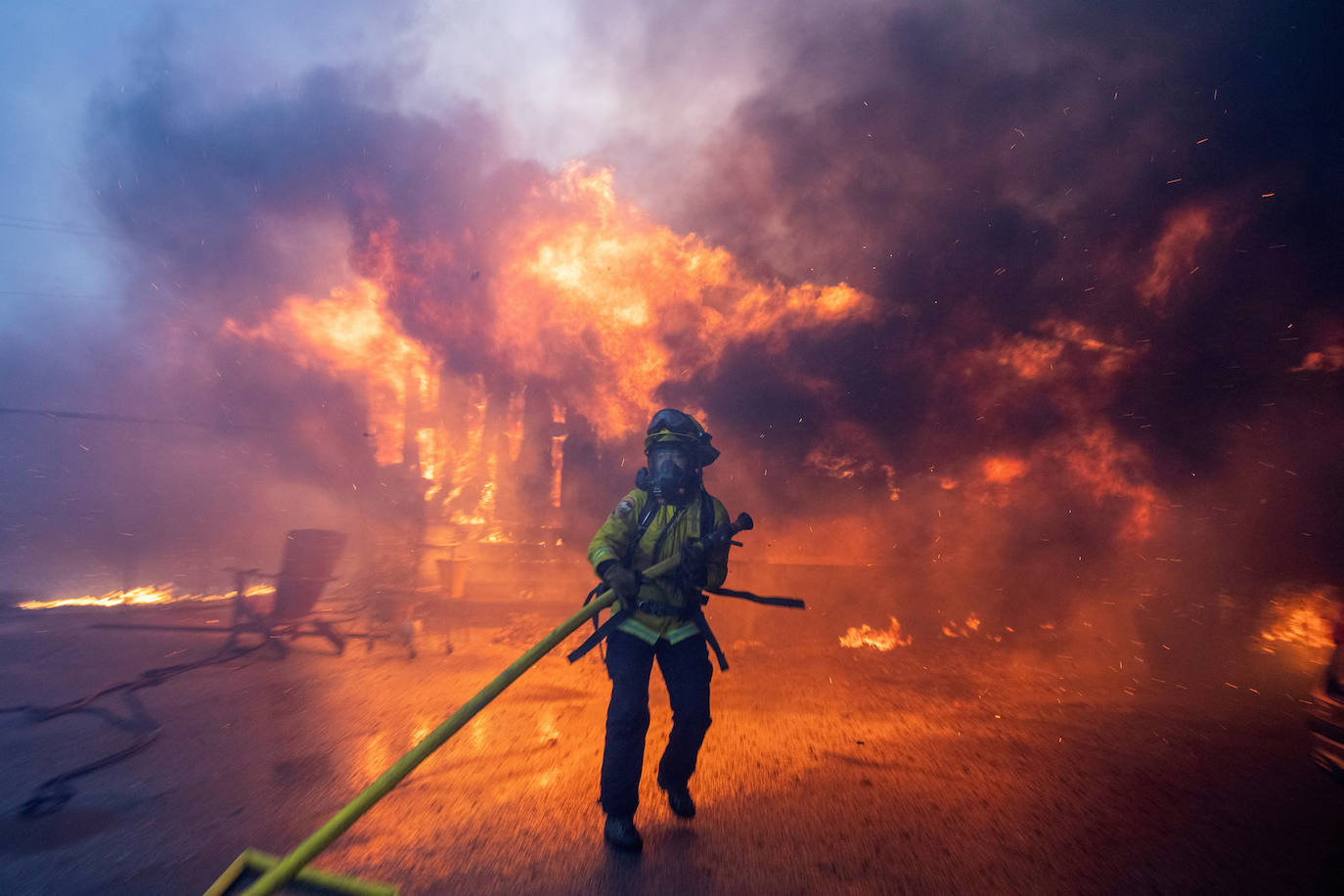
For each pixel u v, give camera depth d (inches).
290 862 88.4
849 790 166.4
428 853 128.4
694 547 139.3
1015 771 186.7
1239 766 200.8
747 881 121.5
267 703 236.5
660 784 148.3
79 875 119.4
